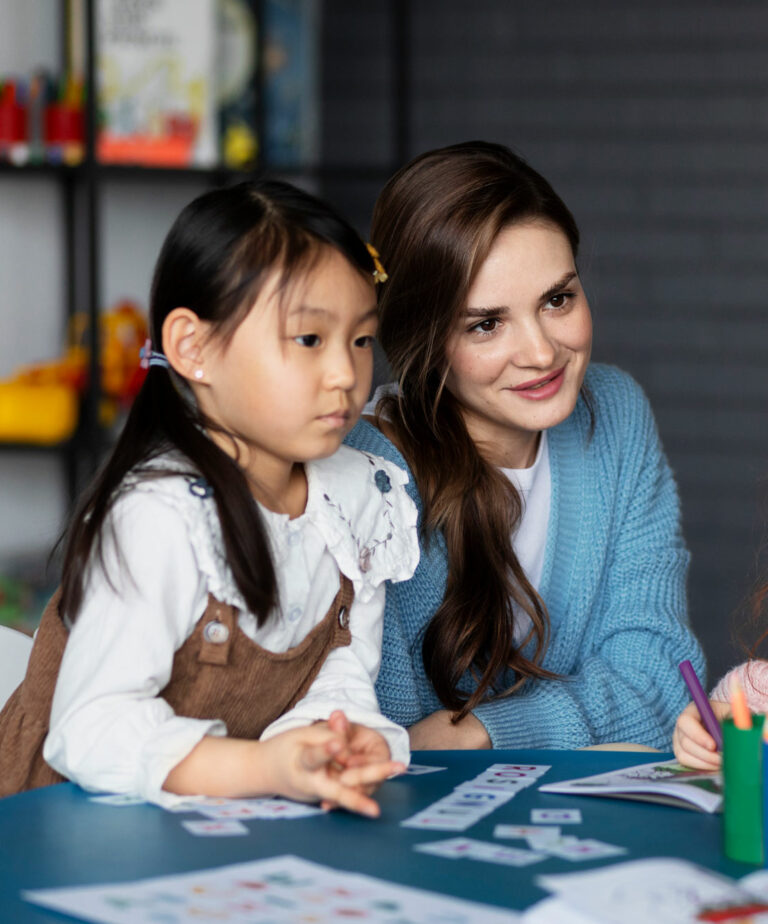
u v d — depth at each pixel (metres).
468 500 1.61
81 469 2.95
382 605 1.37
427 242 1.52
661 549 1.77
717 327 3.90
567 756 1.27
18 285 3.04
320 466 1.35
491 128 3.96
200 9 2.93
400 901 0.82
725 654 3.87
